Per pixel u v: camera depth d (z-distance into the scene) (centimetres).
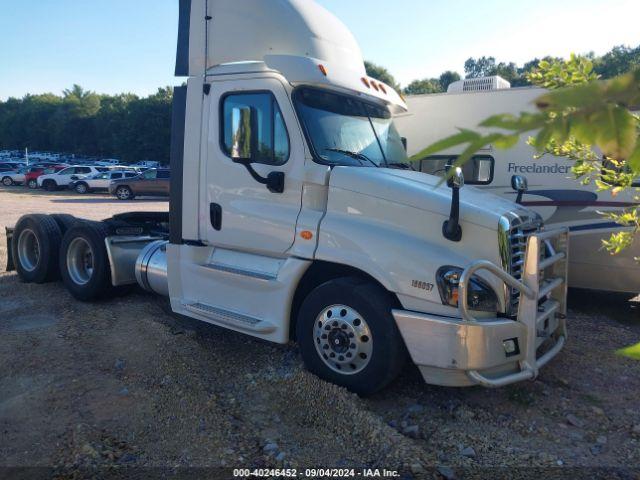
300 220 465
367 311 429
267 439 387
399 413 433
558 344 489
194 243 552
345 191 452
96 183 3312
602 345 599
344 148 495
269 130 488
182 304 555
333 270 475
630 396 469
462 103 740
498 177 755
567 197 715
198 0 530
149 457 363
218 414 421
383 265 420
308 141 468
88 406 430
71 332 601
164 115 7306
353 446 378
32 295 754
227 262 527
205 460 360
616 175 247
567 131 75
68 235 729
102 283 696
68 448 371
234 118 508
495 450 379
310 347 464
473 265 386
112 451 368
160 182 2873
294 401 439
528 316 414
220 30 521
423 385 484
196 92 532
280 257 488
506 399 461
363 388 436
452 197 402
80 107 9550
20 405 432
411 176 475
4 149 11331
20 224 820
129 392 455
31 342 568
